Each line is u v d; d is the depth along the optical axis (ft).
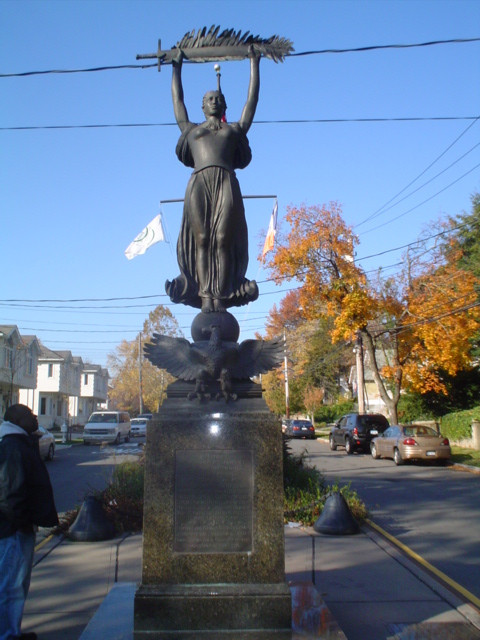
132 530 30.50
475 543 29.12
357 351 108.58
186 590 14.71
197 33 20.29
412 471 63.31
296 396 176.76
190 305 20.24
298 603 16.70
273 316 224.74
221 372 16.80
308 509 32.76
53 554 25.73
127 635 14.43
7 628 14.61
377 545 27.45
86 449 102.78
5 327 118.11
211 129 19.76
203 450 15.55
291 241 87.25
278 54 20.34
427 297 86.74
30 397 171.94
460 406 102.63
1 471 14.60
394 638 16.06
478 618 17.67
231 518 15.33
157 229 60.80
